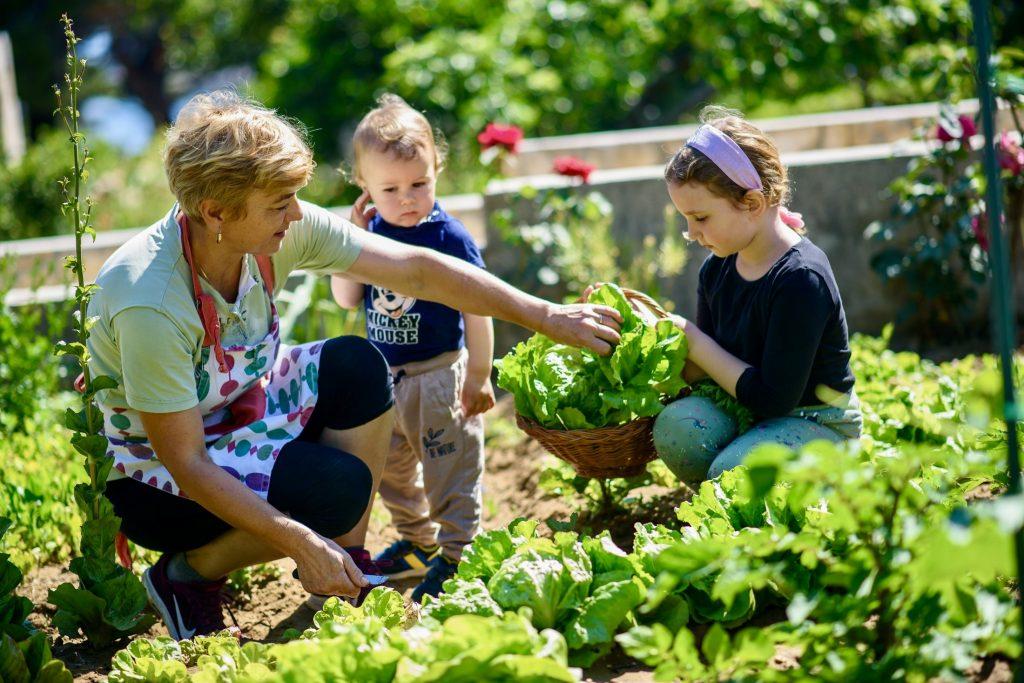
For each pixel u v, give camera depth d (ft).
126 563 9.64
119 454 8.98
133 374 8.23
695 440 9.64
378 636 7.06
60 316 16.43
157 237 8.63
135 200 34.94
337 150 43.29
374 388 9.56
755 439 9.36
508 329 17.25
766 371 9.43
